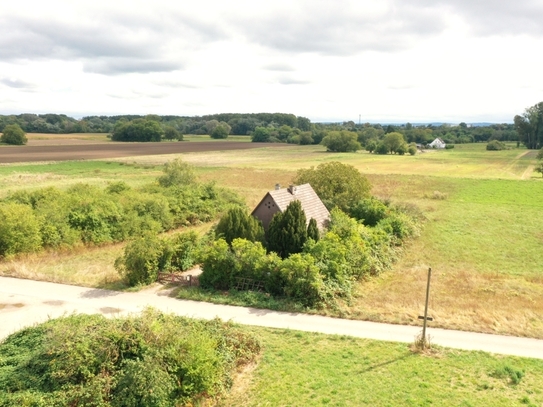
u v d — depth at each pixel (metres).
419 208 60.81
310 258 28.58
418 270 36.81
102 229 43.78
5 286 30.48
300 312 26.91
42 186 73.75
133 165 109.44
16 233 37.00
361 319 25.95
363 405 17.50
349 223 40.78
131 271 31.16
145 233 33.50
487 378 19.48
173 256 34.22
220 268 30.42
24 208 39.88
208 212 56.19
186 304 28.02
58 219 41.81
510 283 33.25
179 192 57.38
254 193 76.25
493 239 47.88
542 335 23.70
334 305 27.38
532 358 21.28
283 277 28.73
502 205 67.00
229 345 21.28
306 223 38.69
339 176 54.31
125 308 27.22
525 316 26.42
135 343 17.97
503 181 91.25
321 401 17.78
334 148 174.25
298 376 19.66
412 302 28.70
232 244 31.45
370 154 161.75
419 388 18.64
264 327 24.81
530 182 90.00
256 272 29.64
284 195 40.06
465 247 44.62
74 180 82.94
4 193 64.25
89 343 17.97
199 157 138.12
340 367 20.39
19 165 103.31
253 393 18.55
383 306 27.84
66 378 16.94
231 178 92.94
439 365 20.58
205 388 17.84
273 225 34.97
